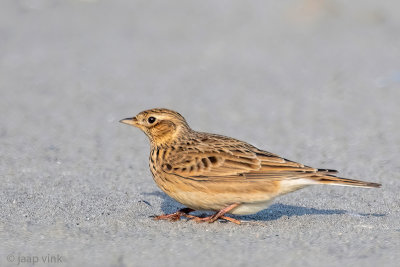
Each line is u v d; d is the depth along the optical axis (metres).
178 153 10.13
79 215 10.59
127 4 33.84
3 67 23.73
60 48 26.56
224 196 9.87
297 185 9.72
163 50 26.62
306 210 11.17
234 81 22.39
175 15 32.22
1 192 11.73
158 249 9.03
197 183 9.88
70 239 9.38
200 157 9.97
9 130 16.75
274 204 11.52
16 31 28.92
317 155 15.05
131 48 26.84
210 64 24.67
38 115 18.34
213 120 18.11
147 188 12.39
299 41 28.12
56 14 31.81
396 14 32.12
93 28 29.86
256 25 30.62
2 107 19.03
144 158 14.70
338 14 31.91
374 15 31.52
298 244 9.30
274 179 9.71
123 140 16.23
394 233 9.83
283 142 16.12
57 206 11.03
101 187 12.36
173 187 10.07
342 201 11.73
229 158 9.88
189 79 22.64
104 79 22.52
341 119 18.17
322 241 9.44
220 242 9.36
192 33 29.36
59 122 17.72
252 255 8.84
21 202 11.17
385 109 19.09
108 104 19.70
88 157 14.61
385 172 13.70
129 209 11.02
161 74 23.28
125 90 21.27
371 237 9.62
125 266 8.46
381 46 27.20
